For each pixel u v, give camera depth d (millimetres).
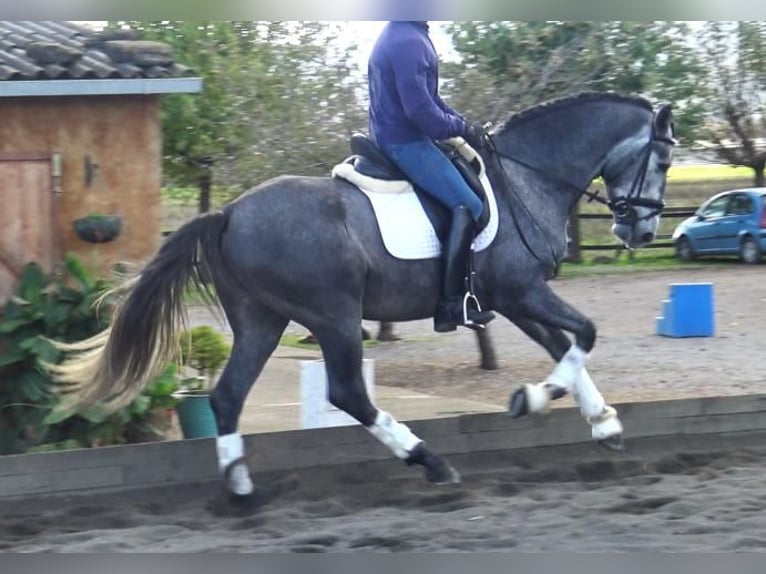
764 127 30109
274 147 15625
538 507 7410
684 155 31000
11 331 9180
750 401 9328
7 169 9664
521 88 14977
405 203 7680
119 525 7293
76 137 9945
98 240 9898
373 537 6695
